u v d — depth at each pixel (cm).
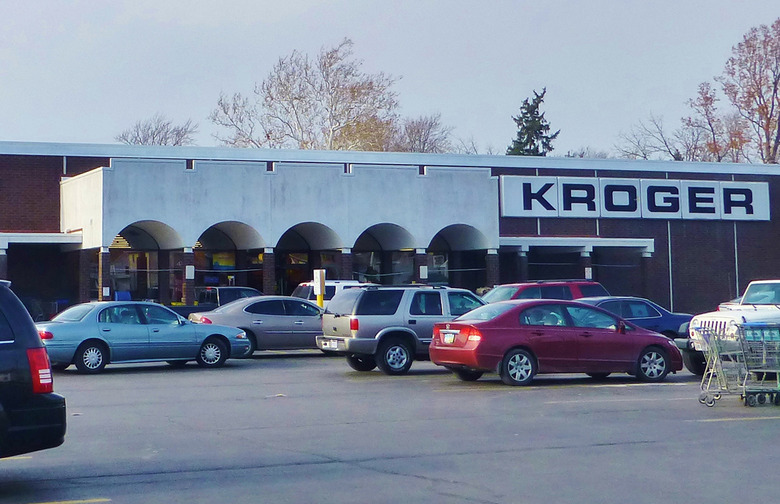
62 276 3691
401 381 1902
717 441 1165
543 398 1603
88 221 3381
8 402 854
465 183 3803
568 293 2594
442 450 1106
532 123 8344
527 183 4306
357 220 3616
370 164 4138
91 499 855
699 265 4628
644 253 4334
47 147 3694
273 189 3500
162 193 3338
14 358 862
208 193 3406
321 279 2941
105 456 1073
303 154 4041
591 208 4409
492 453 1086
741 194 4700
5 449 854
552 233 4366
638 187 4500
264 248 3478
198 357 2209
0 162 3622
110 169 3256
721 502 840
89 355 2070
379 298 2050
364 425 1302
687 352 1986
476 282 4166
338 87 6625
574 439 1182
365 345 2016
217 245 3741
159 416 1398
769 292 2244
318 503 841
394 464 1022
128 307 2142
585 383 1867
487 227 3831
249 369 2202
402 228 3697
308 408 1482
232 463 1030
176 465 1018
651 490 889
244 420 1355
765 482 924
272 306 2516
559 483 921
